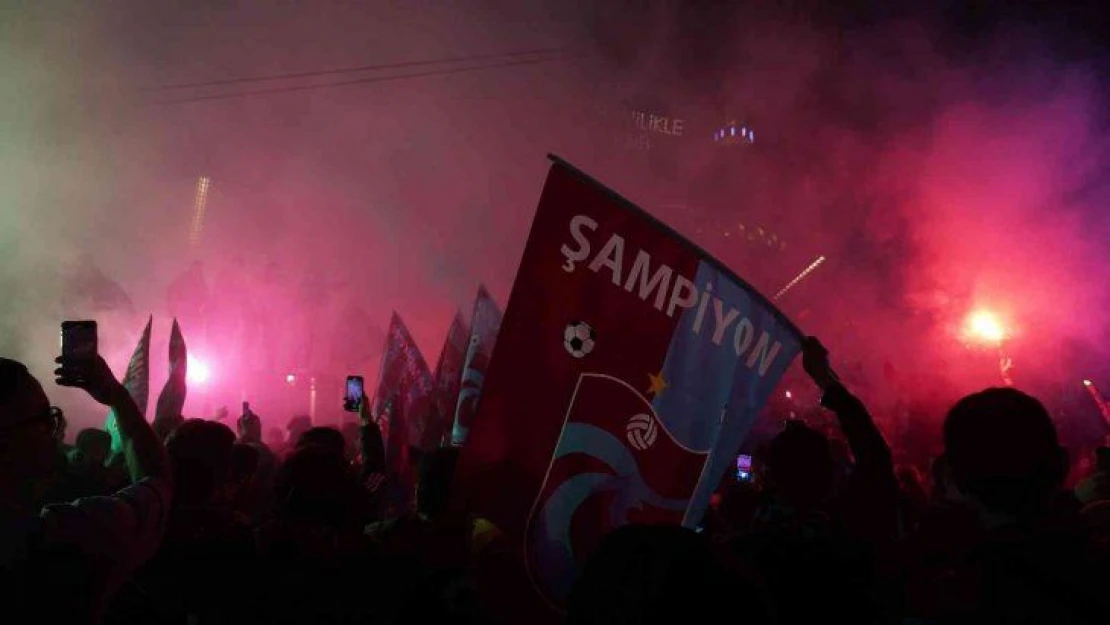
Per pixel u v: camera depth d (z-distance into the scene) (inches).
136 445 96.0
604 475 109.9
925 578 82.1
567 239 113.0
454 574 112.4
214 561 114.9
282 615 115.6
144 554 89.6
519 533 106.7
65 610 79.4
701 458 113.1
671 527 53.2
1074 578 73.1
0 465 80.8
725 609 49.4
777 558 99.9
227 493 152.4
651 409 112.5
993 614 74.6
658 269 115.0
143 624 108.0
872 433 105.3
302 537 118.0
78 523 82.7
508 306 111.0
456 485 106.2
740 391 115.4
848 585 98.2
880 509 101.0
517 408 109.2
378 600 115.5
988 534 77.5
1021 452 77.0
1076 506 124.5
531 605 106.3
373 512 152.0
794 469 105.4
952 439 81.2
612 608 50.5
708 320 115.8
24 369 84.4
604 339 112.3
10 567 77.6
